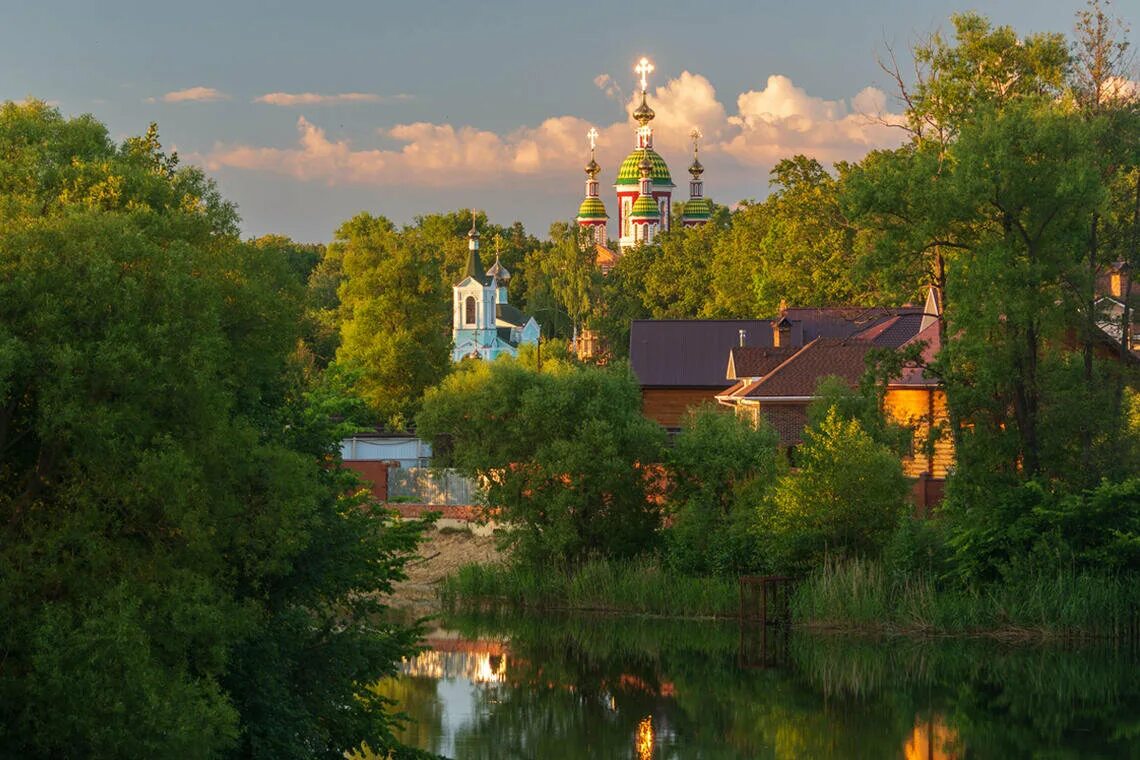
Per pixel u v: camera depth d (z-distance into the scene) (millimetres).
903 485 73188
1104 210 66438
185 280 27516
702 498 80375
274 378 37562
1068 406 67562
